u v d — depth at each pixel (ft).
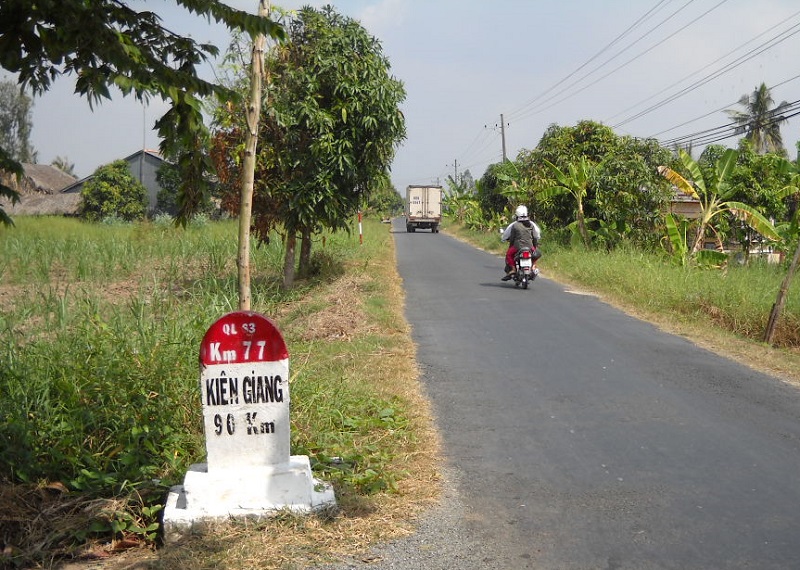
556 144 86.69
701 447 20.62
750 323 40.91
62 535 14.40
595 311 43.96
